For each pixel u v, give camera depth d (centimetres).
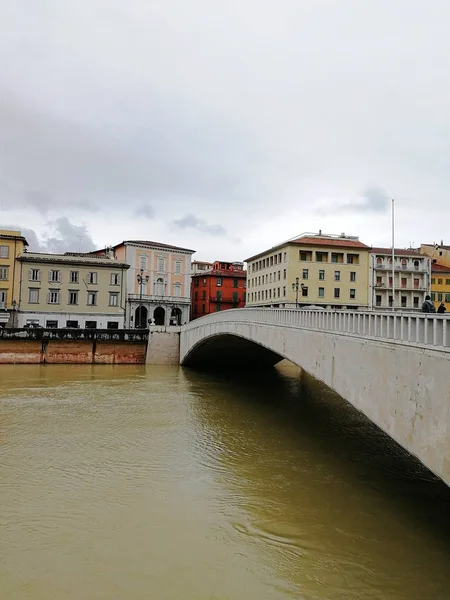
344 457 1953
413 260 7906
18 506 1436
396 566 1116
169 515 1388
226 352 4678
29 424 2422
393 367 1391
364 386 1589
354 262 7650
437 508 1441
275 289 7806
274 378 4466
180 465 1838
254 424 2539
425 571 1095
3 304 6116
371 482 1656
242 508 1434
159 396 3288
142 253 7331
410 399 1287
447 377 1105
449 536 1259
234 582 1055
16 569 1095
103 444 2109
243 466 1828
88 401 3048
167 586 1038
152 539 1245
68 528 1300
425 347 1216
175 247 7762
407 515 1386
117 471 1762
